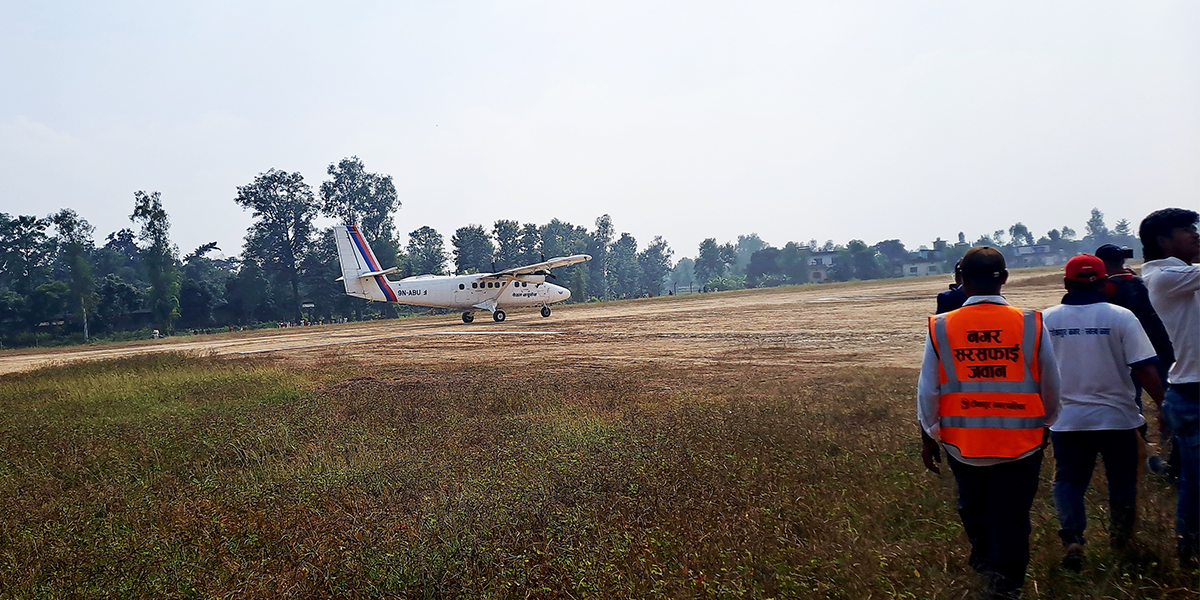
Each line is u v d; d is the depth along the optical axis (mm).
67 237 84812
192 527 6195
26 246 86312
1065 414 4832
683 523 5633
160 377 18719
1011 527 4051
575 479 6910
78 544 5980
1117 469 4828
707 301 50656
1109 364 4738
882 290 50562
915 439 8047
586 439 8812
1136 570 4453
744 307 40281
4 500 7543
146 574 5180
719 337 24312
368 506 6469
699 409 10617
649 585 4523
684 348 21578
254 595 4719
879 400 10742
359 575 4855
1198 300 4621
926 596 4211
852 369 15125
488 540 5391
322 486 7348
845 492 6199
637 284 136000
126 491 7695
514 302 38469
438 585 4715
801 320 28938
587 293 114375
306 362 23219
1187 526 4512
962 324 4188
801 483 6598
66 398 16281
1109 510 5020
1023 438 4008
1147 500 5570
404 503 6551
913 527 5422
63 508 7105
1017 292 36719
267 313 78438
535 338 27656
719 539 5211
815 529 5352
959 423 4156
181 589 4898
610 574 4660
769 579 4602
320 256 84750
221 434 10484
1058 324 4949
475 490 6656
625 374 15961
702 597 4328
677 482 6684
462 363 20484
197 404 14078
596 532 5516
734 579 4535
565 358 20531
